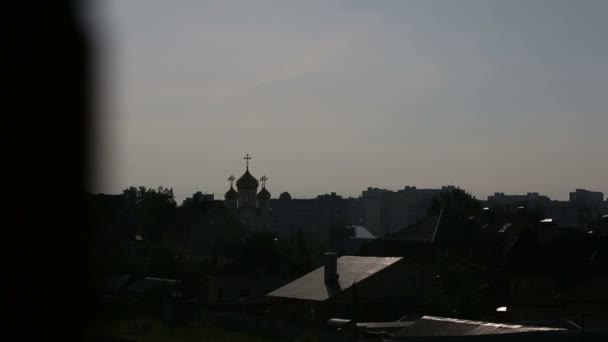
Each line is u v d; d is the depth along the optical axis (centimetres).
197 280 7431
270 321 5044
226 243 9381
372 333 4203
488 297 5756
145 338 4728
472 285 6038
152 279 6875
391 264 5828
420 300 5759
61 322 913
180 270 7425
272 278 7688
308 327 4844
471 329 3083
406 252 8612
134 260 7450
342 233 16150
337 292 5559
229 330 5253
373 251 8944
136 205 12638
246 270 7731
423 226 8962
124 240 8000
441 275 6075
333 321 4700
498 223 10200
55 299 898
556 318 4591
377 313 5619
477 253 8488
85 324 947
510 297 5322
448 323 3184
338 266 6219
